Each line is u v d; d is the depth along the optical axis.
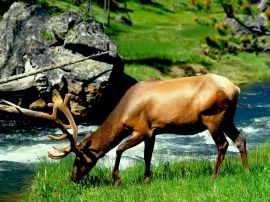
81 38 62.59
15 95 56.38
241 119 68.88
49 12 71.38
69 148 33.72
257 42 39.47
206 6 39.47
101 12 147.88
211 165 37.03
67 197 31.94
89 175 36.31
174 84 32.59
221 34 39.66
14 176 41.44
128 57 102.94
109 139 33.59
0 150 49.81
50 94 58.34
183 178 32.50
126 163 46.09
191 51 112.50
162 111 32.28
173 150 52.62
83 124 60.91
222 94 31.94
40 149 50.56
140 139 32.81
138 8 178.12
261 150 44.03
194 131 32.84
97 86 60.31
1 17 88.44
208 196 27.78
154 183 32.09
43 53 61.97
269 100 82.81
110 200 29.81
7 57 61.06
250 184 28.89
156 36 130.38
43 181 36.00
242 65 107.44
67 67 60.34
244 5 38.94
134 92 33.06
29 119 58.78
